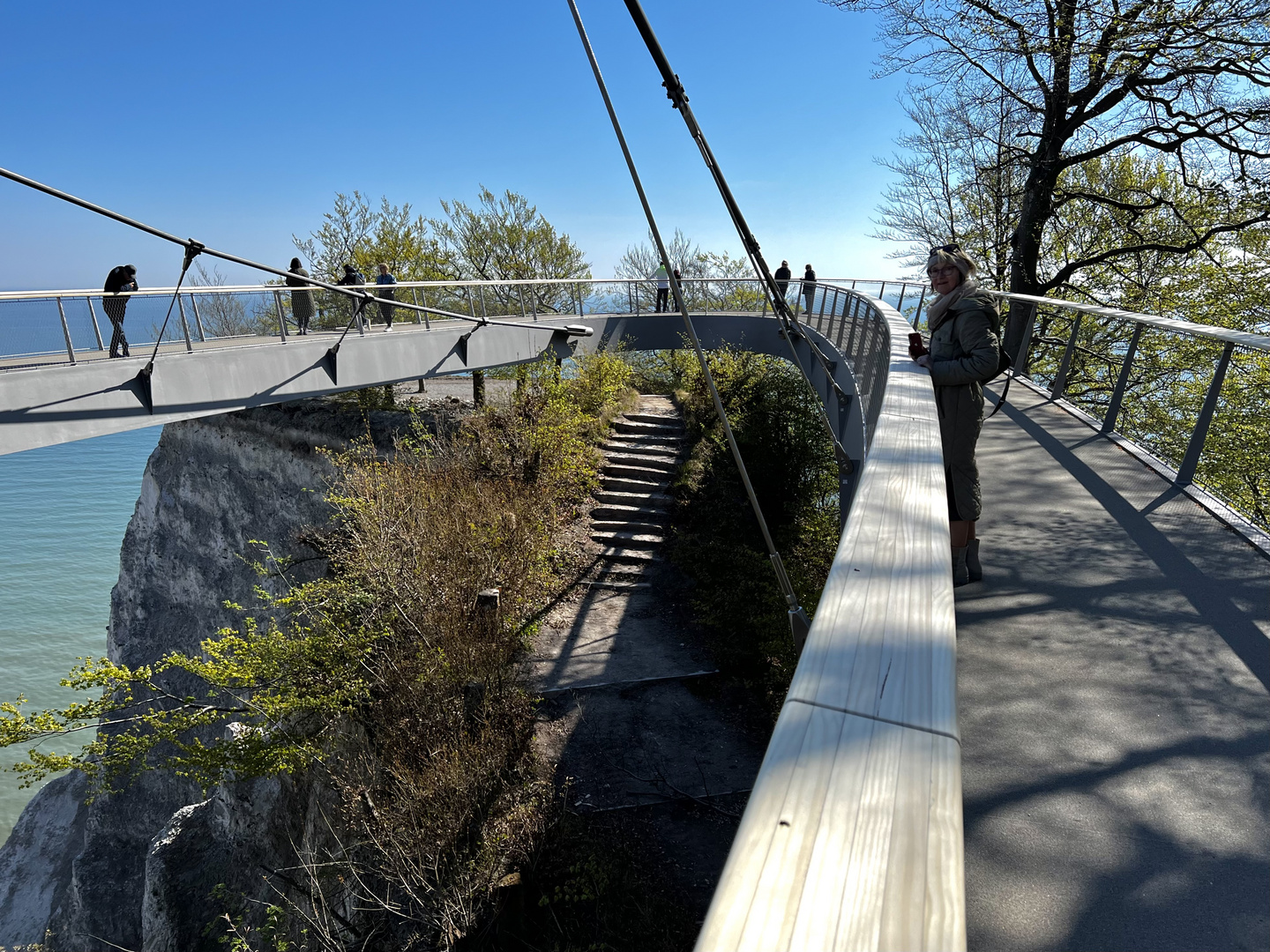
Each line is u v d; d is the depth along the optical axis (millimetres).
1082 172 21672
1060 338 10633
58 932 22312
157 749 22016
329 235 29891
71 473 89938
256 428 24125
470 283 20719
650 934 7785
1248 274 18062
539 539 15250
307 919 9250
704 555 16188
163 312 12930
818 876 710
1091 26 15945
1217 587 3486
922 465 2064
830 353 12398
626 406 24016
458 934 7801
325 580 12930
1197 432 4934
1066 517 4527
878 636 1169
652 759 10469
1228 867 1868
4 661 43438
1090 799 2127
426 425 21344
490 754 9742
